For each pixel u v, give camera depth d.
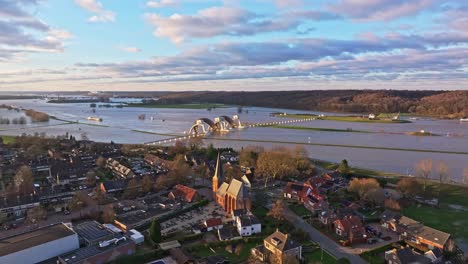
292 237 126.50
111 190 177.88
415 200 170.00
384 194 169.88
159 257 112.62
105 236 117.94
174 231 131.12
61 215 146.88
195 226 135.88
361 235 126.25
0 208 147.88
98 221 141.88
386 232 135.50
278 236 117.31
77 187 185.25
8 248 103.31
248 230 128.50
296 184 179.75
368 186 170.25
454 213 154.75
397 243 124.62
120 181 185.25
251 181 198.62
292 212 155.25
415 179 183.62
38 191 169.00
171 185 191.50
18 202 154.62
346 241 123.12
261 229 132.50
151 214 148.88
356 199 171.75
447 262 110.06
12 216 146.12
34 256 105.00
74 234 113.75
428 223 142.88
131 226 134.25
